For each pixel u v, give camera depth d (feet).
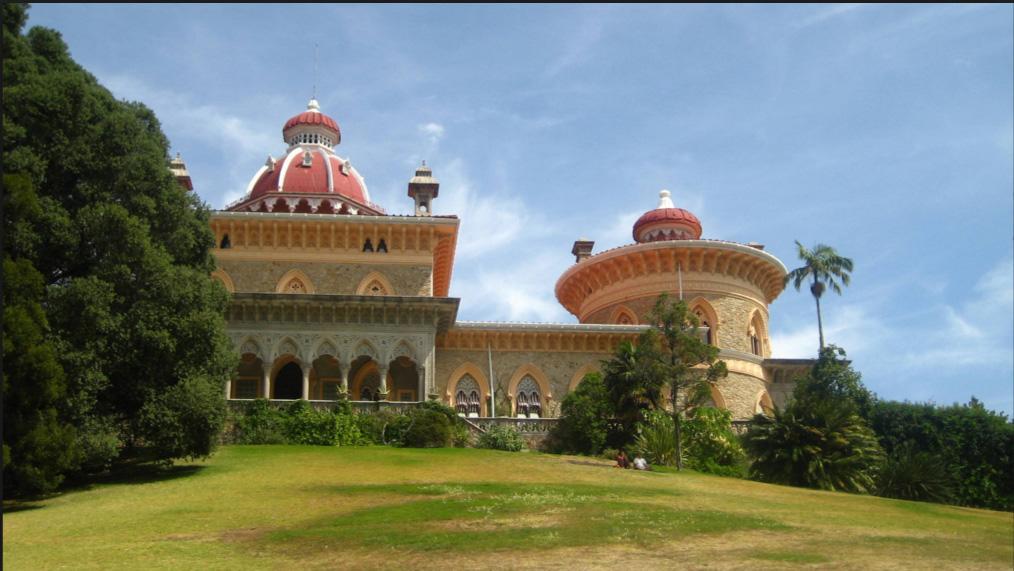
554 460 110.22
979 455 144.15
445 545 53.52
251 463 96.68
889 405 150.71
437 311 141.38
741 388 165.27
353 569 47.60
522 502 71.00
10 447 73.72
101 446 82.07
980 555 56.03
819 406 120.06
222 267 152.76
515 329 159.12
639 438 123.34
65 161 91.04
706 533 59.16
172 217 99.25
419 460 101.24
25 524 65.16
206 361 93.76
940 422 147.54
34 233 84.69
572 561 48.93
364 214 169.68
